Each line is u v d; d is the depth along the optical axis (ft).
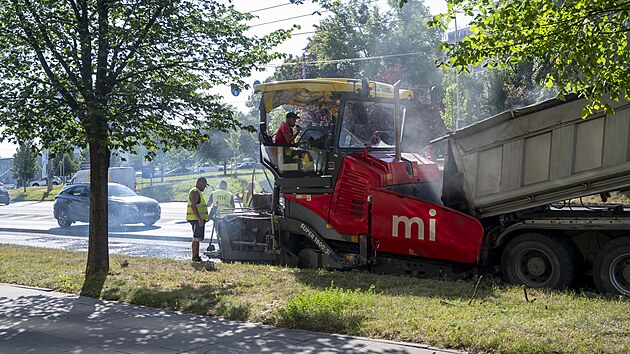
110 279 34.24
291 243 39.75
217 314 25.82
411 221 33.68
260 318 24.66
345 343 20.90
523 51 21.86
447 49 22.84
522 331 20.75
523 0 21.25
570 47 20.93
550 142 30.14
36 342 22.27
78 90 33.91
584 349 18.44
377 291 29.27
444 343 20.25
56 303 29.17
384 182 35.04
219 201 53.67
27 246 52.90
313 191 37.86
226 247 42.63
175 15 35.27
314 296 25.91
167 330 23.58
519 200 31.27
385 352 19.75
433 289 29.14
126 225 80.38
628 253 28.17
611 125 28.45
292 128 38.88
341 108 36.63
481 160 32.22
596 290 29.37
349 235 36.24
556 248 30.17
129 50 34.55
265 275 34.65
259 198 44.96
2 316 26.43
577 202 32.71
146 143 37.81
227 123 36.52
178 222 84.12
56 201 80.59
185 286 31.99
